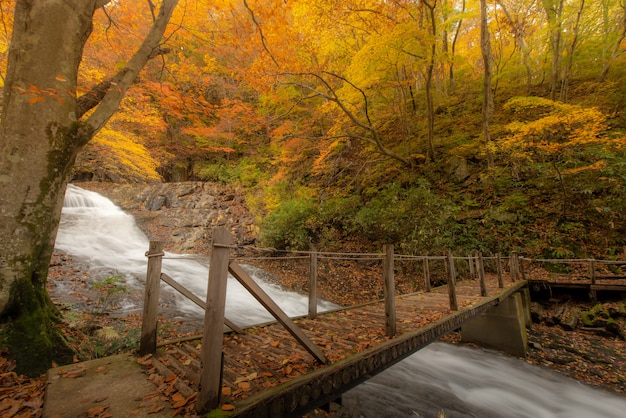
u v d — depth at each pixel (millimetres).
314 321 4551
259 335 3803
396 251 11734
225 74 15484
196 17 8367
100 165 16234
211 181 20125
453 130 15250
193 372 2545
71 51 4059
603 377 6066
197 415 1862
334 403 3133
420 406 5082
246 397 2107
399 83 12406
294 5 10906
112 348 4148
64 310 5328
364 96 12188
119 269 9578
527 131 9844
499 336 7859
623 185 9625
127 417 1887
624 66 12945
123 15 8352
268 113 15242
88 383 2406
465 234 11453
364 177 15320
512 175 12094
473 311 5664
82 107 4586
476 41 20281
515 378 6406
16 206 3523
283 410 2197
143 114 11188
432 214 11398
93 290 7043
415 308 5508
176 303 7461
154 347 3109
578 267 9547
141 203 17375
